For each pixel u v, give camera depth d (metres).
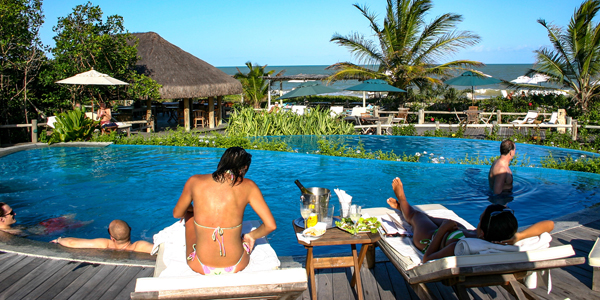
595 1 18.42
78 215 6.39
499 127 16.38
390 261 3.83
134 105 22.14
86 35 15.73
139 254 4.31
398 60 24.08
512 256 2.59
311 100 33.12
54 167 9.68
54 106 16.69
